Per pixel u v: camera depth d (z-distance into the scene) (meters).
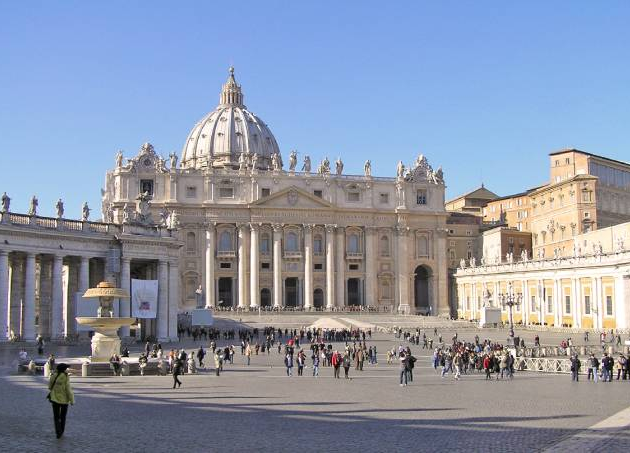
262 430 24.31
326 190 149.25
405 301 151.25
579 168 130.12
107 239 71.00
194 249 142.50
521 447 21.36
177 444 21.80
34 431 23.77
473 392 36.81
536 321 113.81
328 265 147.38
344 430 24.34
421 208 153.88
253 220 144.00
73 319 73.31
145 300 69.31
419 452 20.72
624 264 91.19
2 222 63.03
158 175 141.00
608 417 27.31
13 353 59.16
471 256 162.25
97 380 42.44
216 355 48.28
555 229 134.00
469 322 120.38
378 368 55.03
